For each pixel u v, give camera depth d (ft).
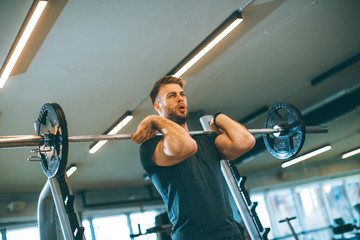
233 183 7.91
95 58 13.67
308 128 7.45
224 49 15.28
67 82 14.80
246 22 13.83
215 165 5.30
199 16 12.60
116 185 31.89
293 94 21.97
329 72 19.71
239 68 17.15
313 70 19.44
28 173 23.81
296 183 39.19
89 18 11.51
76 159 23.56
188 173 4.88
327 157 37.76
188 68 15.42
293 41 15.94
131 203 32.65
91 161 24.50
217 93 19.17
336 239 34.14
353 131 31.71
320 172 38.50
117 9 11.35
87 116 17.98
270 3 12.93
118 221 31.81
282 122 7.88
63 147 5.16
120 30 12.41
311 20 14.73
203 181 4.92
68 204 5.96
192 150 4.75
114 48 13.30
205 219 4.66
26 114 16.39
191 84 17.56
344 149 35.50
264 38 15.17
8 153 19.86
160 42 13.55
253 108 22.62
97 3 10.93
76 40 12.41
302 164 39.32
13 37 11.54
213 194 4.91
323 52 17.69
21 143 5.30
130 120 19.36
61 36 12.05
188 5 11.93
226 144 5.51
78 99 16.28
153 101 6.07
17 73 13.44
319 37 16.21
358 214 35.81
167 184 4.93
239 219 25.17
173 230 4.87
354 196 36.01
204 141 5.53
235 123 5.65
